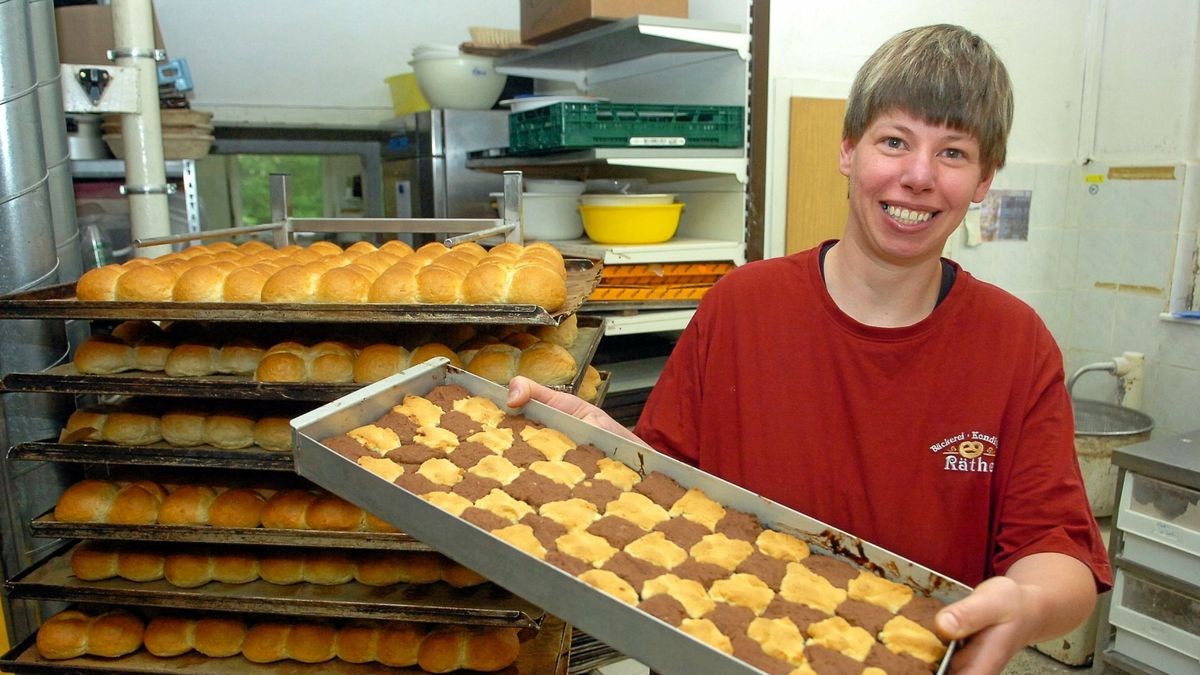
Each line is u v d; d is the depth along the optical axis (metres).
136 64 2.12
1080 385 3.22
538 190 2.67
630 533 1.03
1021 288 3.15
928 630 0.87
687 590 0.93
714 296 1.28
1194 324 2.79
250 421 1.55
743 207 2.50
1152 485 2.06
